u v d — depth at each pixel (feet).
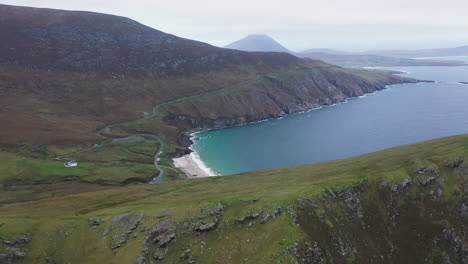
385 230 237.25
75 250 202.39
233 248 197.47
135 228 214.28
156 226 212.02
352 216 236.63
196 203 230.48
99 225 217.97
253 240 199.21
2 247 191.11
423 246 232.12
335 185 249.96
